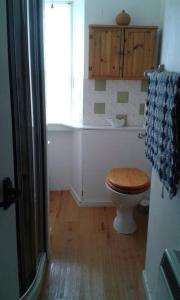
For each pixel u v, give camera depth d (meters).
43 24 1.56
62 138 2.86
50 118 2.88
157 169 1.30
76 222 2.48
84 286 1.75
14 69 1.21
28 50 1.40
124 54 2.31
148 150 1.50
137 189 2.11
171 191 1.09
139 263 1.97
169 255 0.95
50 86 2.80
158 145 1.28
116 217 2.41
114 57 2.32
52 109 2.87
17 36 1.23
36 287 1.64
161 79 1.23
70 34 2.66
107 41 2.28
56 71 2.76
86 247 2.13
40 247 1.87
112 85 2.54
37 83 1.60
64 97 2.84
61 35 2.66
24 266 1.51
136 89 2.55
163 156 1.20
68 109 2.87
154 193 1.55
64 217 2.56
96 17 2.37
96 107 2.59
